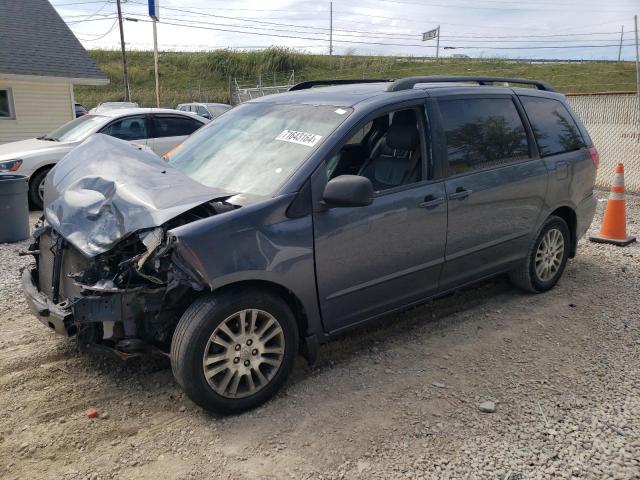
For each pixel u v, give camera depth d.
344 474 2.88
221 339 3.29
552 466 2.93
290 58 45.69
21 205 7.44
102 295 3.22
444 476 2.86
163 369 3.94
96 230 3.35
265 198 3.46
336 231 3.61
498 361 4.03
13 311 4.93
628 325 4.64
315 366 3.97
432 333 4.49
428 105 4.22
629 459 2.98
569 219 5.47
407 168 4.13
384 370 3.91
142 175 3.71
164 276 3.32
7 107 17.50
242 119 4.48
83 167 4.04
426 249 4.12
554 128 5.23
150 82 44.69
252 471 2.91
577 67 39.03
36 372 3.88
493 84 5.32
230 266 3.21
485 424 3.28
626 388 3.68
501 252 4.75
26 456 3.03
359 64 45.00
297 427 3.27
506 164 4.66
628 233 7.44
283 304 3.49
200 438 3.18
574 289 5.44
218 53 47.44
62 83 18.14
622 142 10.90
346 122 3.80
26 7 19.56
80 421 3.34
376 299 3.95
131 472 2.91
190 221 3.38
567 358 4.08
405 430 3.23
